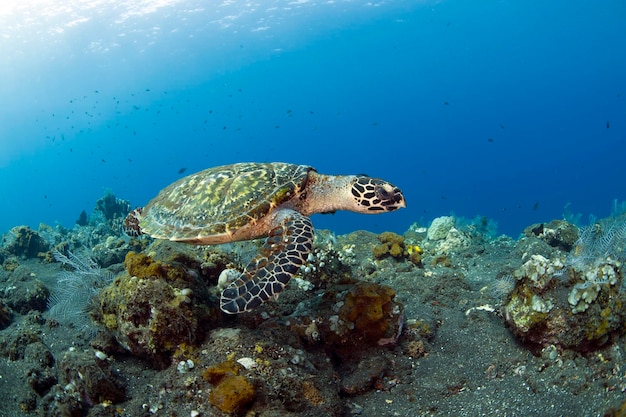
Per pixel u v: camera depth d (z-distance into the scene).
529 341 1.30
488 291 1.69
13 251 2.70
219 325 1.32
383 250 2.12
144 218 1.57
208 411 1.07
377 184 1.51
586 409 1.08
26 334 1.47
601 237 1.57
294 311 1.45
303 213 1.55
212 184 1.48
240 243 1.99
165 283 1.26
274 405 1.08
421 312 1.58
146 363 1.30
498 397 1.17
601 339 1.20
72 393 1.17
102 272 1.78
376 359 1.31
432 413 1.17
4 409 1.23
